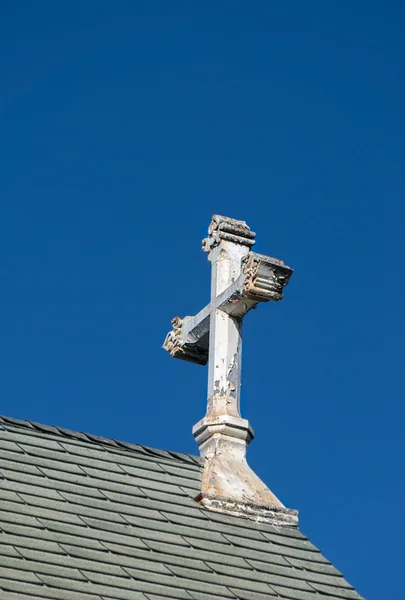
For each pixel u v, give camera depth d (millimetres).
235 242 23766
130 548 19969
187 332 23844
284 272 22984
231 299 23125
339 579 21406
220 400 22984
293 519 22125
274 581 20641
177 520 21172
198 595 19422
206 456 22828
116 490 21375
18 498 20156
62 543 19422
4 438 21703
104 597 18500
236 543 21172
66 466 21531
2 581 17984
